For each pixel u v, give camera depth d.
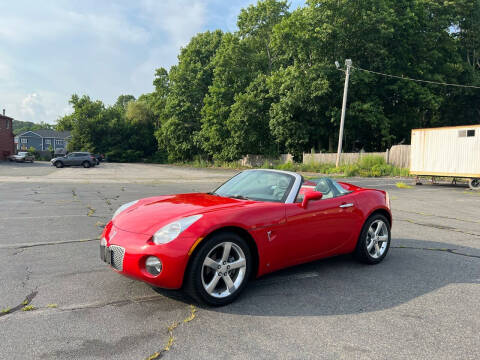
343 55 34.84
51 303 3.50
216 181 21.81
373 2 33.53
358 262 5.23
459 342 2.89
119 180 21.88
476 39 41.25
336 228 4.59
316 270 4.83
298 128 36.41
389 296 3.89
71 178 22.94
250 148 44.56
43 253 5.35
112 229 3.77
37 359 2.49
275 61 45.66
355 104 33.31
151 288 3.96
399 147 28.28
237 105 40.88
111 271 4.53
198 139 53.22
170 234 3.35
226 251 3.54
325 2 33.44
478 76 40.16
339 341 2.87
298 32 34.19
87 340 2.79
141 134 81.62
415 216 9.64
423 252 5.88
